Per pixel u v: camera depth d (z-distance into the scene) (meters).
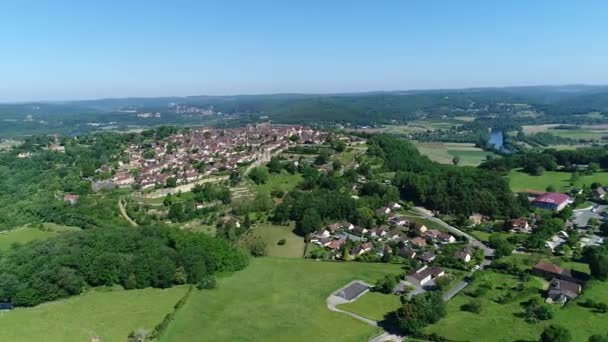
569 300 152.50
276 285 177.50
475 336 133.12
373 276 183.88
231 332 142.25
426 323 139.25
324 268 194.62
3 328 147.38
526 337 131.88
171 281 177.00
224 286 177.25
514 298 155.38
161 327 144.12
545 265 177.75
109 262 178.88
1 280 165.50
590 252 187.75
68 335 142.12
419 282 173.00
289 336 139.12
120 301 165.50
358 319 149.00
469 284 170.00
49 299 166.50
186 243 198.00
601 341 121.31
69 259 178.38
